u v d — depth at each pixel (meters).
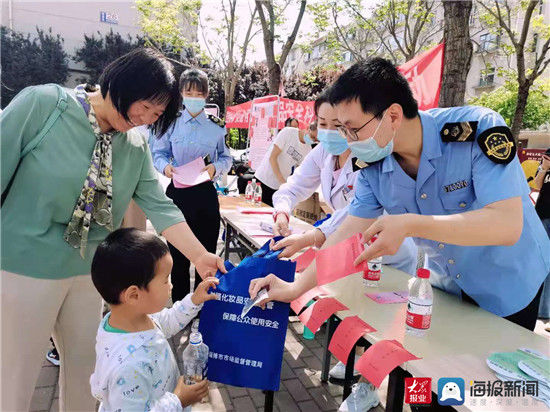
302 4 7.54
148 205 1.71
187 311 1.48
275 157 4.00
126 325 1.25
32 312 1.34
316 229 1.95
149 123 1.42
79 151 1.36
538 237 1.50
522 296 1.52
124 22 15.38
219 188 5.46
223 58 12.35
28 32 13.88
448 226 1.15
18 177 1.31
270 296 1.43
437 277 1.79
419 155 1.41
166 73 1.34
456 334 1.36
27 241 1.31
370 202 1.69
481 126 1.30
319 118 2.15
